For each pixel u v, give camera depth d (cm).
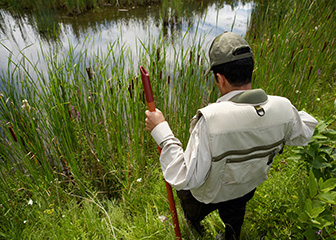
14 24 677
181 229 180
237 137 97
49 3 795
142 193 219
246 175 111
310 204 128
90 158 241
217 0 992
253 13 662
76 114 245
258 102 99
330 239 125
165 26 687
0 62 420
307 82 310
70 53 243
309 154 164
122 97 237
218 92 274
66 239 172
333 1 432
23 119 227
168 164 107
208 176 107
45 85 236
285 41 291
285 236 162
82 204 218
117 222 194
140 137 264
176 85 278
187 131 261
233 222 142
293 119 111
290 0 507
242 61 97
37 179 209
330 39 369
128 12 813
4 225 188
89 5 815
